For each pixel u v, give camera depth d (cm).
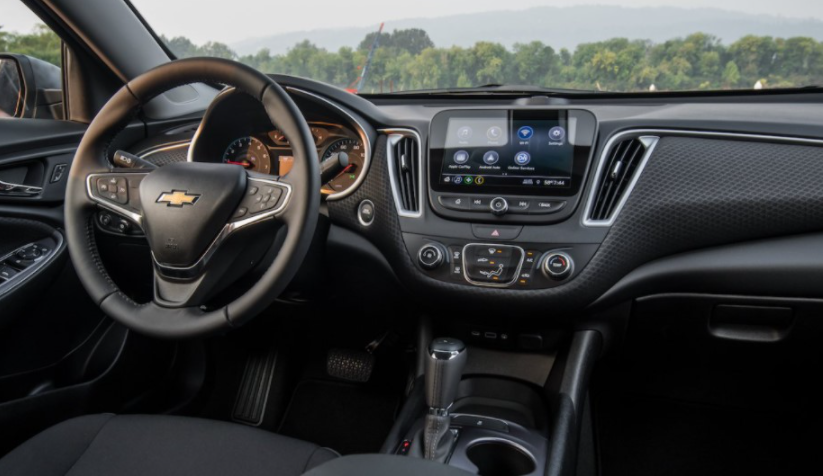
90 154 116
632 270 140
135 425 115
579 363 143
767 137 135
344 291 176
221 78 109
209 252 106
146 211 106
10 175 161
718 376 169
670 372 173
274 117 106
